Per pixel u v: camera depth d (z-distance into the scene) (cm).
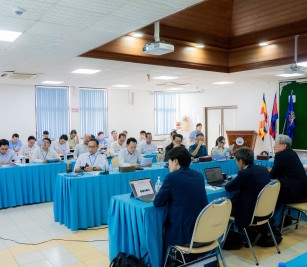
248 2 527
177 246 251
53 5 294
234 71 677
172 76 756
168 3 294
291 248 345
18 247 355
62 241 372
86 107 1034
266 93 894
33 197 541
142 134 898
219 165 594
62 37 404
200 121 1125
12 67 621
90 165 490
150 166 528
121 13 318
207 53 647
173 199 260
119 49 531
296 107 823
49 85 954
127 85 962
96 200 423
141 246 269
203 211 235
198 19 543
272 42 589
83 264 311
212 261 213
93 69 645
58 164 564
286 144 380
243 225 311
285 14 519
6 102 905
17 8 298
